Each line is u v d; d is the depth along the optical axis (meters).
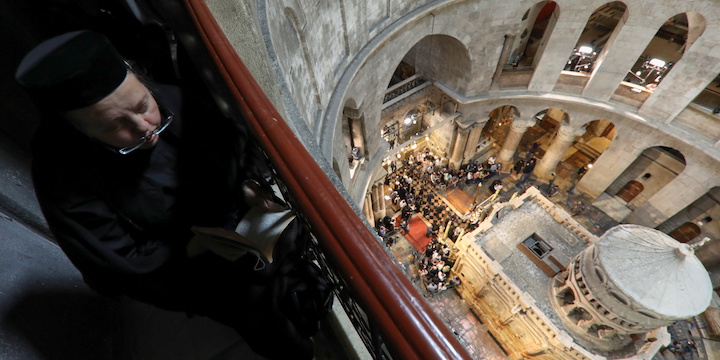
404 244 21.50
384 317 1.09
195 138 1.90
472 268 16.67
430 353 0.99
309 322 2.26
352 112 14.42
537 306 14.20
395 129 21.59
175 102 1.89
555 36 16.83
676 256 10.69
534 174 24.67
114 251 1.58
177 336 2.67
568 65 19.25
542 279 14.76
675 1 13.88
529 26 20.59
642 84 18.28
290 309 2.17
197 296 1.84
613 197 22.84
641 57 20.25
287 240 1.99
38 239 2.24
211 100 2.80
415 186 24.19
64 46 1.23
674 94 16.39
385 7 13.00
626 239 11.40
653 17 14.73
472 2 15.38
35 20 2.05
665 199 19.69
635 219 21.75
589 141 25.19
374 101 15.59
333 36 10.94
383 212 21.61
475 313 18.77
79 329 2.16
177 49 2.72
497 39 17.25
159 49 2.63
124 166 1.61
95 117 1.33
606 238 11.66
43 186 1.46
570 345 13.14
